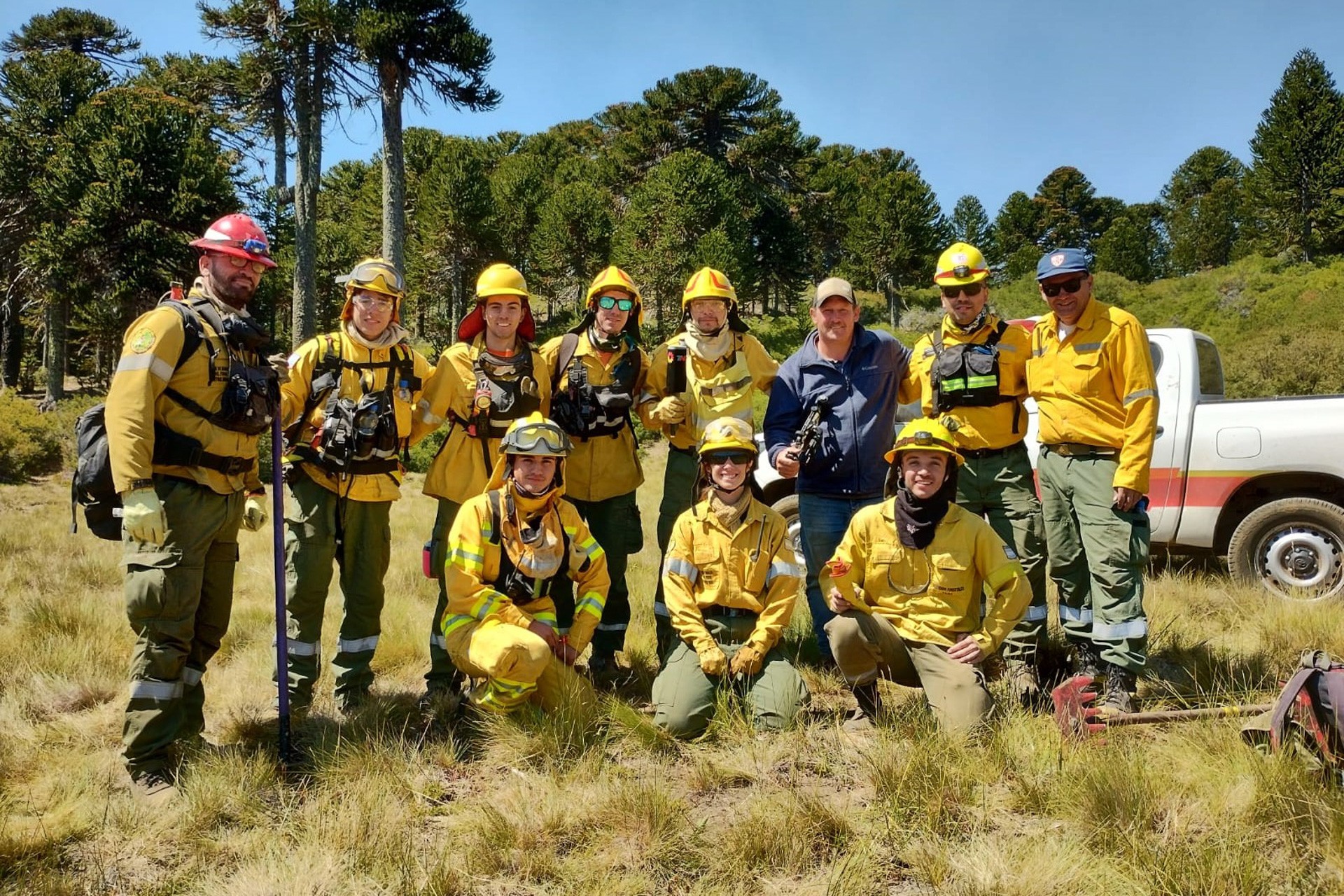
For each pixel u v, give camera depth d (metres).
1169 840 2.53
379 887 2.47
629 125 43.59
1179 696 3.67
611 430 4.36
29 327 34.66
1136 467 3.50
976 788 2.91
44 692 4.02
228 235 3.22
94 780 3.14
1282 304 34.47
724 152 42.41
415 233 35.81
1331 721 2.76
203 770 3.06
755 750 3.29
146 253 19.88
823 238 52.56
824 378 4.11
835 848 2.62
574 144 61.06
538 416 3.71
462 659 3.67
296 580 3.83
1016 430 4.03
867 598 3.76
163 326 3.02
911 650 3.58
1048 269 3.63
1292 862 2.38
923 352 4.23
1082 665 3.99
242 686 4.27
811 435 3.93
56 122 23.55
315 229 22.00
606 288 4.23
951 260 3.94
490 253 33.22
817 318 4.04
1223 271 44.91
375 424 3.75
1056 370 3.77
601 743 3.40
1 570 6.72
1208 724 3.13
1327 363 19.48
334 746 3.39
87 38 31.94
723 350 4.26
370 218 36.75
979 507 4.13
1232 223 64.50
